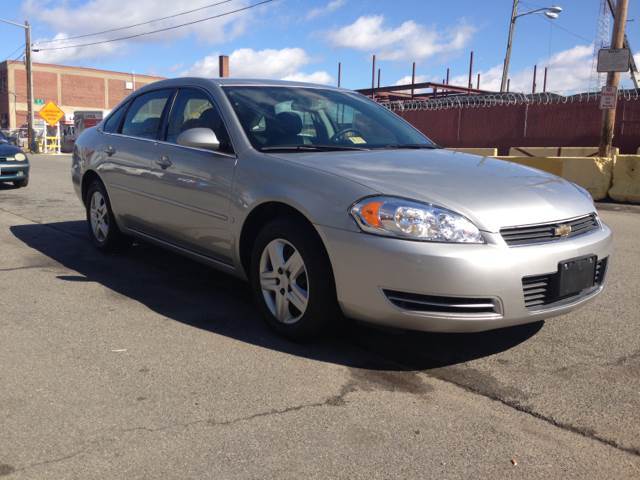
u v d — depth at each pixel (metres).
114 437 2.60
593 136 19.33
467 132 22.23
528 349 3.68
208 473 2.36
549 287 3.28
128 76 75.50
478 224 3.14
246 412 2.84
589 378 3.28
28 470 2.36
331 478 2.35
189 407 2.88
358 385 3.15
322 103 4.75
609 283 5.21
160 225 4.85
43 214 8.55
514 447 2.59
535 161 12.66
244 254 4.05
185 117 4.72
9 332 3.80
